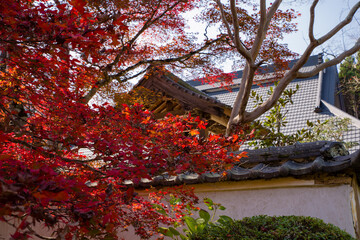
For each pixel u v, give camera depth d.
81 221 1.99
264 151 4.59
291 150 4.41
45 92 2.97
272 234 3.35
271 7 7.36
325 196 4.02
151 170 2.62
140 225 4.02
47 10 2.12
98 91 6.02
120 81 6.08
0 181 1.49
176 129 3.12
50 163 2.86
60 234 1.77
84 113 3.00
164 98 8.06
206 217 4.07
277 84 7.30
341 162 3.84
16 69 2.86
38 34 2.13
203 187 4.83
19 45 2.44
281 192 4.32
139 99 6.85
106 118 3.04
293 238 3.26
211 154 3.20
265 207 4.36
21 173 1.58
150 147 2.90
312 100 15.77
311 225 3.41
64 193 1.62
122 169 2.45
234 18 6.35
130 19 5.83
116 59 4.98
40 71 2.71
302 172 4.05
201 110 7.90
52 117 3.09
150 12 6.09
